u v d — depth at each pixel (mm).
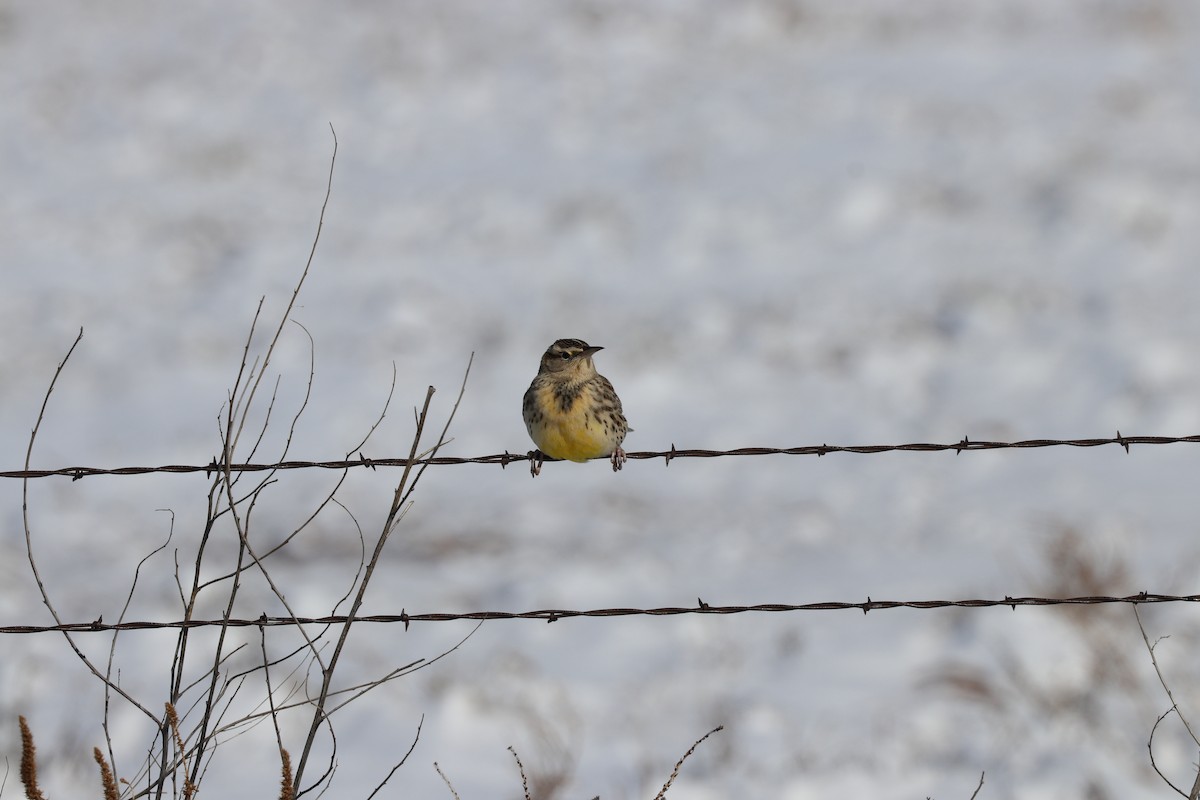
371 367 20125
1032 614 11266
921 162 26828
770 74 33000
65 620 12414
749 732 10016
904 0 36656
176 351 21094
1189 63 31250
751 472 16734
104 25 38094
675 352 20125
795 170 26922
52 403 19484
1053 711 9992
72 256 25359
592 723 10258
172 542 14953
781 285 22406
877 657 11195
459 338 21125
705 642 11758
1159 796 8852
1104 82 30406
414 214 26562
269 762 9609
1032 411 17984
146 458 17656
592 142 29859
